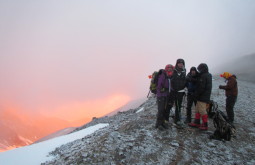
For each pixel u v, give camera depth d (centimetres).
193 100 1094
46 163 961
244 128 1158
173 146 863
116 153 789
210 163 786
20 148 1264
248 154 870
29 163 1047
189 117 1100
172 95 1015
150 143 864
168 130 980
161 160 778
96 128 1809
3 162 1058
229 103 1223
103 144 837
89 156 779
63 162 804
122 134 933
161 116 977
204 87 983
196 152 842
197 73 1051
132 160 764
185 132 985
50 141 1441
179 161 781
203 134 983
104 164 740
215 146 892
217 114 970
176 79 988
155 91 994
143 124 1043
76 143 1205
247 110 1570
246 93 2352
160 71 973
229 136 945
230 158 824
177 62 996
